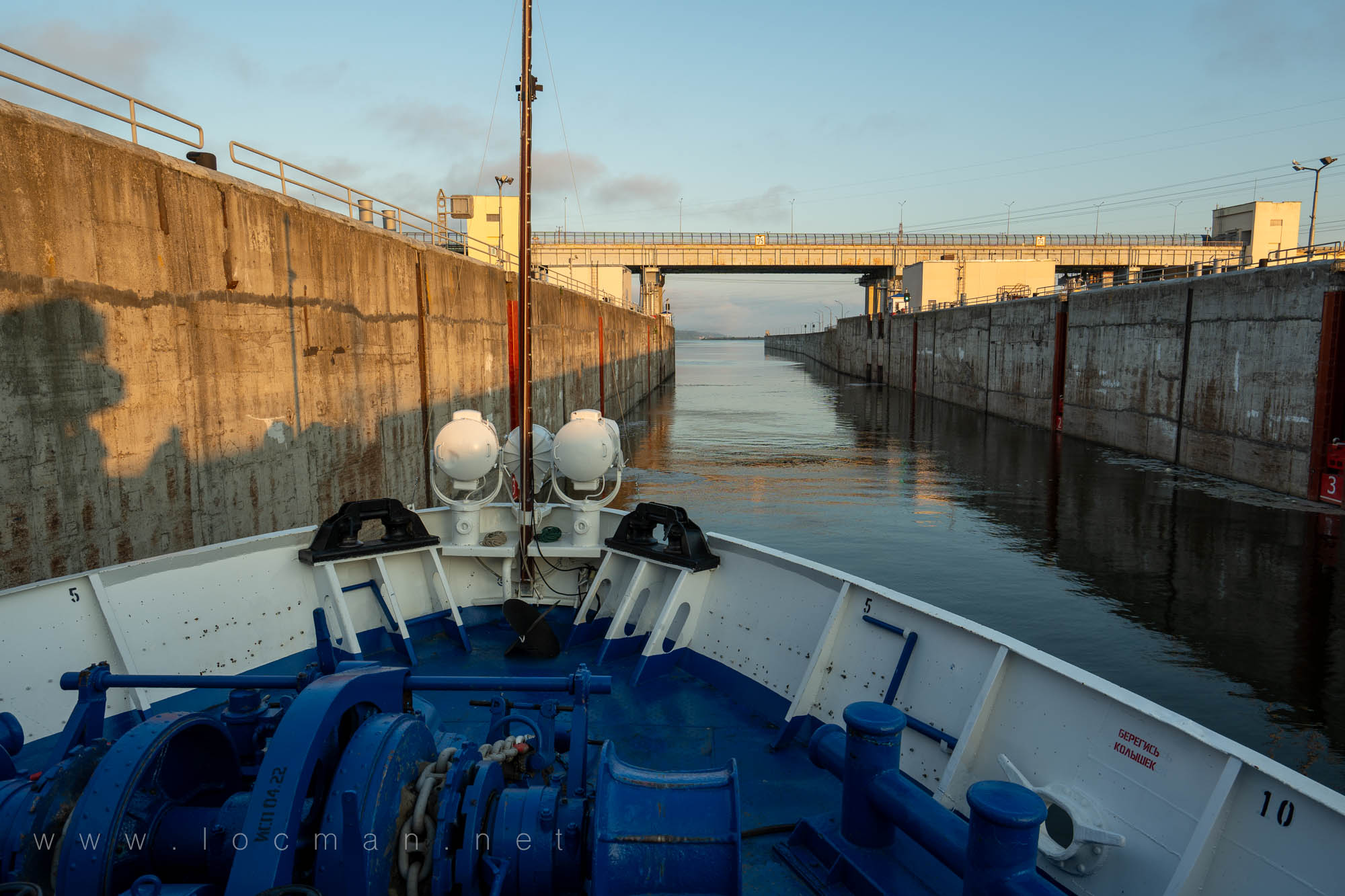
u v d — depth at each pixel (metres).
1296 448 25.92
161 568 5.98
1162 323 34.50
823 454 38.06
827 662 5.70
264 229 12.26
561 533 8.44
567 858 3.06
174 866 2.91
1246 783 3.37
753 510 25.61
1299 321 25.55
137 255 9.66
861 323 101.44
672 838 2.96
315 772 3.01
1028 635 15.09
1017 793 2.96
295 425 13.14
